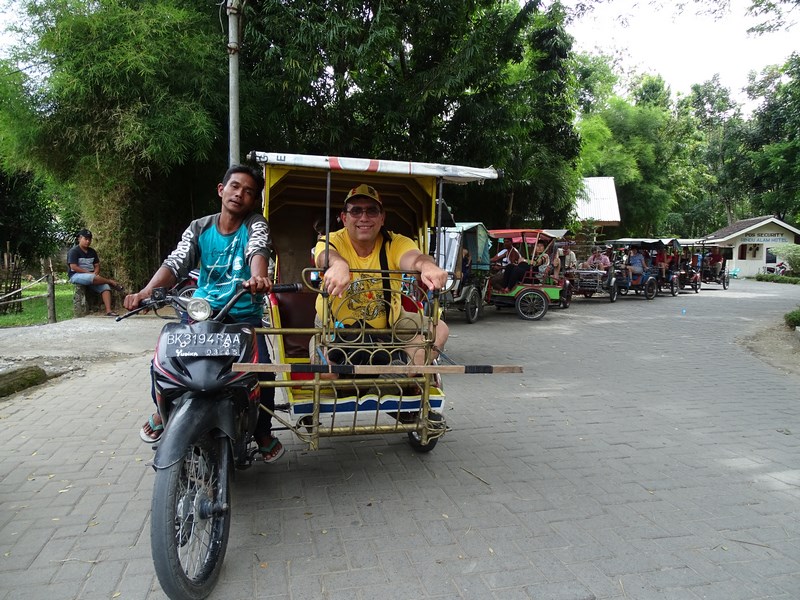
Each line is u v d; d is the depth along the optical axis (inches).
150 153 388.2
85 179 431.8
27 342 325.4
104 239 447.2
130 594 100.0
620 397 242.7
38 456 162.4
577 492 146.3
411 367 123.9
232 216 128.1
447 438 185.6
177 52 387.5
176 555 92.4
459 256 448.1
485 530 125.3
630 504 140.1
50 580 103.7
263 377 135.6
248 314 130.6
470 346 369.1
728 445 184.2
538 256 524.7
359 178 164.4
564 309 621.9
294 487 145.8
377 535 122.3
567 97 692.7
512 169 581.9
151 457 162.2
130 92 382.3
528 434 191.5
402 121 459.2
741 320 527.8
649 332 444.5
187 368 106.8
